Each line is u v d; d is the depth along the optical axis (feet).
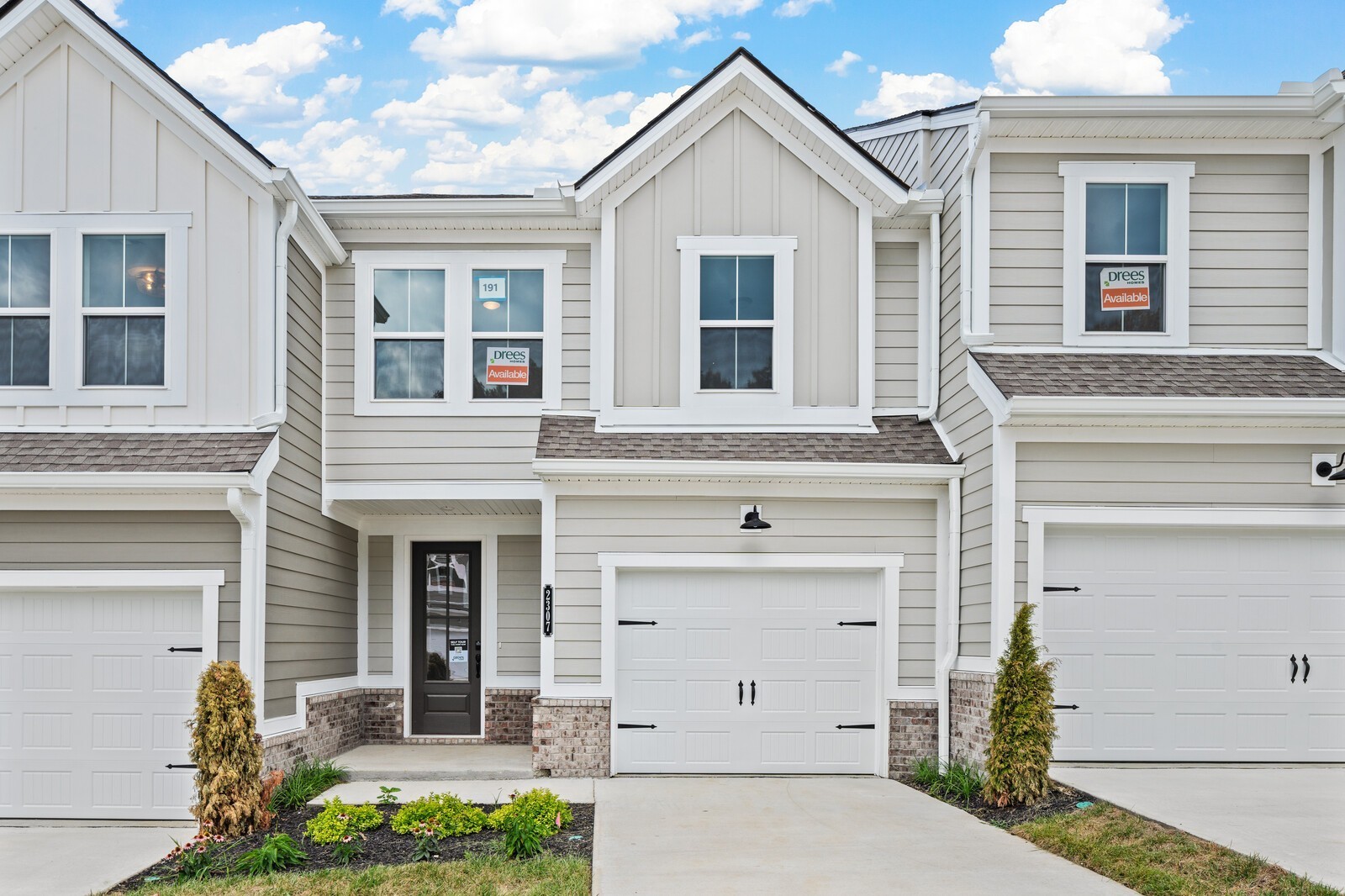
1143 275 35.32
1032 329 34.91
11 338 33.19
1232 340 35.14
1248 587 32.40
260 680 30.91
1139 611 32.22
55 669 31.32
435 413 37.96
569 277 38.68
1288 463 31.96
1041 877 22.27
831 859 23.86
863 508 35.42
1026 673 28.89
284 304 33.12
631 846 25.02
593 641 34.47
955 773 31.68
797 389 37.29
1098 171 35.24
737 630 35.17
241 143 32.42
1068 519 31.71
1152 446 31.94
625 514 34.83
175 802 30.89
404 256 38.40
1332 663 32.30
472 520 41.86
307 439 35.78
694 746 34.78
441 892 21.68
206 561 31.09
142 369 33.24
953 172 37.17
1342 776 30.37
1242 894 20.12
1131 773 30.71
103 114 33.32
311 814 28.84
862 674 35.32
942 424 37.40
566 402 38.32
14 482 30.07
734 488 34.83
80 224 33.14
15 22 31.99
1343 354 34.19
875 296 38.86
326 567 37.81
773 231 37.35
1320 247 35.22
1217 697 32.19
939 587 35.29
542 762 33.83
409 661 41.27
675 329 37.17
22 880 23.94
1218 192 35.42
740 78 36.65
